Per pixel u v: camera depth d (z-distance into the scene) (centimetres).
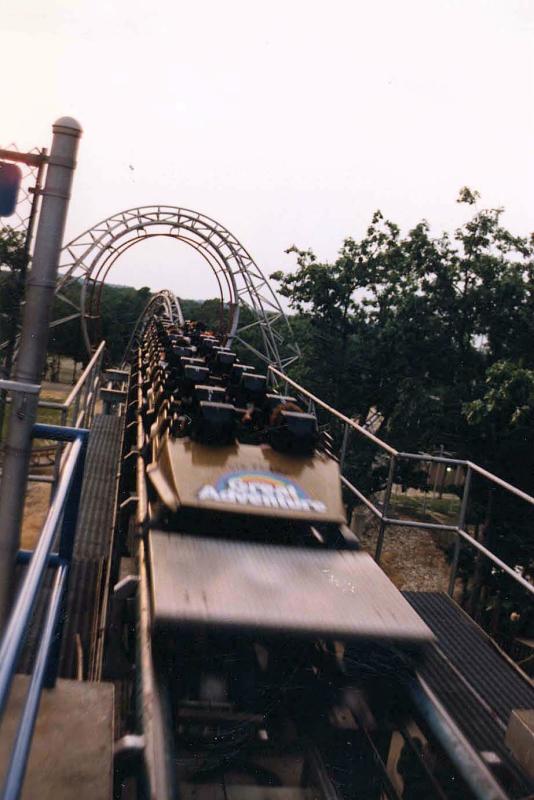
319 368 3397
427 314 2997
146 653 419
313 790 393
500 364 2339
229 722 415
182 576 466
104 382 2619
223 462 631
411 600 679
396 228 3378
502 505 2439
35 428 356
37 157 570
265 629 427
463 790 376
